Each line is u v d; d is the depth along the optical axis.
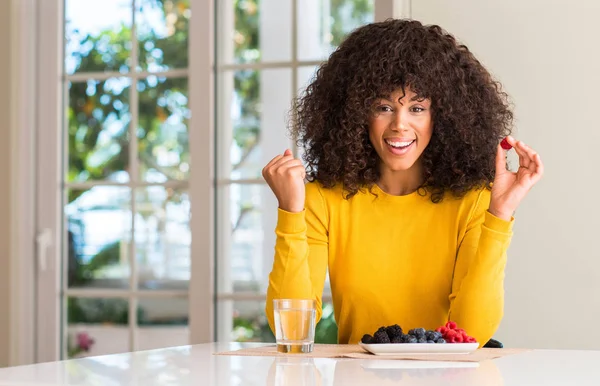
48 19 3.82
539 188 2.90
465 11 2.99
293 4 3.53
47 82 3.82
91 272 3.83
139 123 3.83
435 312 1.84
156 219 3.78
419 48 1.86
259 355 1.37
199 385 1.00
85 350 3.81
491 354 1.38
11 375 1.10
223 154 3.61
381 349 1.35
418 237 1.86
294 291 1.70
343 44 1.98
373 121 1.86
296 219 1.71
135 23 3.83
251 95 3.59
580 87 2.89
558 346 2.87
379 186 1.94
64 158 3.85
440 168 1.89
